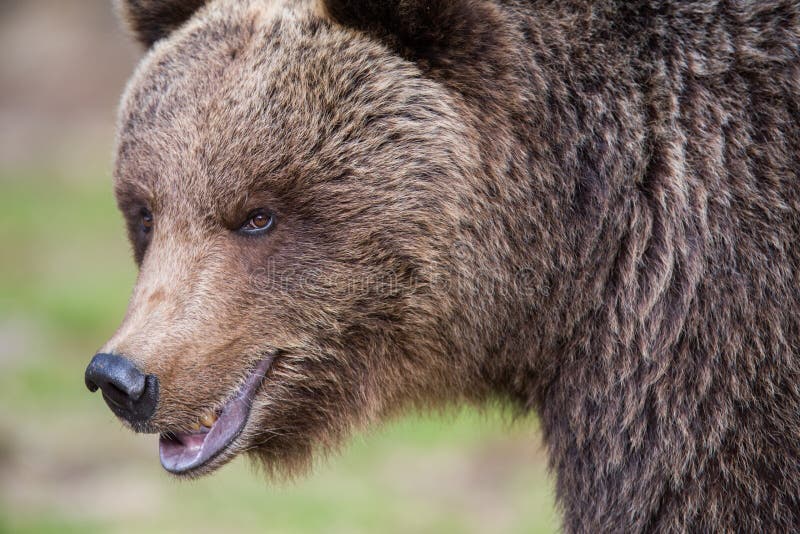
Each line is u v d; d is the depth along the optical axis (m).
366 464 17.78
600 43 8.33
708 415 7.85
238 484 17.14
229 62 8.42
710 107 8.12
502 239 8.38
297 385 8.55
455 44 8.27
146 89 8.72
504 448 18.08
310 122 8.19
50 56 39.91
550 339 8.55
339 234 8.22
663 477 7.98
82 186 32.78
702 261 7.95
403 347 8.56
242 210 8.23
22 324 22.98
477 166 8.28
